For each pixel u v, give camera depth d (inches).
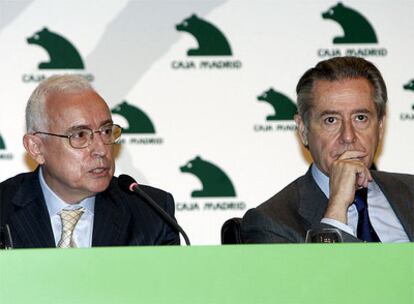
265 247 166.9
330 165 243.4
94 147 237.0
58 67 339.3
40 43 339.3
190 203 341.7
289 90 345.1
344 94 242.2
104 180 238.4
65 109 237.5
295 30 345.7
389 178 265.6
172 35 343.6
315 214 245.4
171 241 251.9
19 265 163.8
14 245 236.4
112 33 342.0
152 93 342.3
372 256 167.6
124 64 341.4
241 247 166.4
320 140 244.8
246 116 344.2
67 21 340.8
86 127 237.0
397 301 167.3
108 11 342.0
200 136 343.0
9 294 163.3
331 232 201.8
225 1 344.8
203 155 342.6
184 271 165.6
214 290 165.5
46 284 163.9
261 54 345.1
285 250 167.0
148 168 341.1
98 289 164.6
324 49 346.0
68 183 237.6
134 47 342.3
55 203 245.4
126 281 165.0
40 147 241.4
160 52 343.0
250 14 345.4
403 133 343.6
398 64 345.7
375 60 346.0
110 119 241.0
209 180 342.6
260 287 166.4
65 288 164.2
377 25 346.3
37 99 242.2
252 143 343.9
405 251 167.8
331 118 243.6
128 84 341.4
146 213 251.3
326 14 346.3
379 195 260.2
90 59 340.8
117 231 243.9
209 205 342.0
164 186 341.4
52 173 240.8
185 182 342.3
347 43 346.3
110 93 341.1
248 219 245.3
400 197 259.8
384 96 246.7
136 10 343.0
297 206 247.9
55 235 242.7
